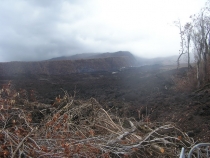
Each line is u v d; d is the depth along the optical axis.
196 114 6.98
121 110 8.57
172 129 5.46
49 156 3.43
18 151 3.53
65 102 6.78
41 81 21.19
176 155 4.19
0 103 5.37
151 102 9.70
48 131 4.30
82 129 5.27
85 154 3.54
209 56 12.00
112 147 3.96
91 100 6.82
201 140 5.13
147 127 5.38
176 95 10.50
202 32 11.90
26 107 6.57
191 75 12.21
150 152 4.34
